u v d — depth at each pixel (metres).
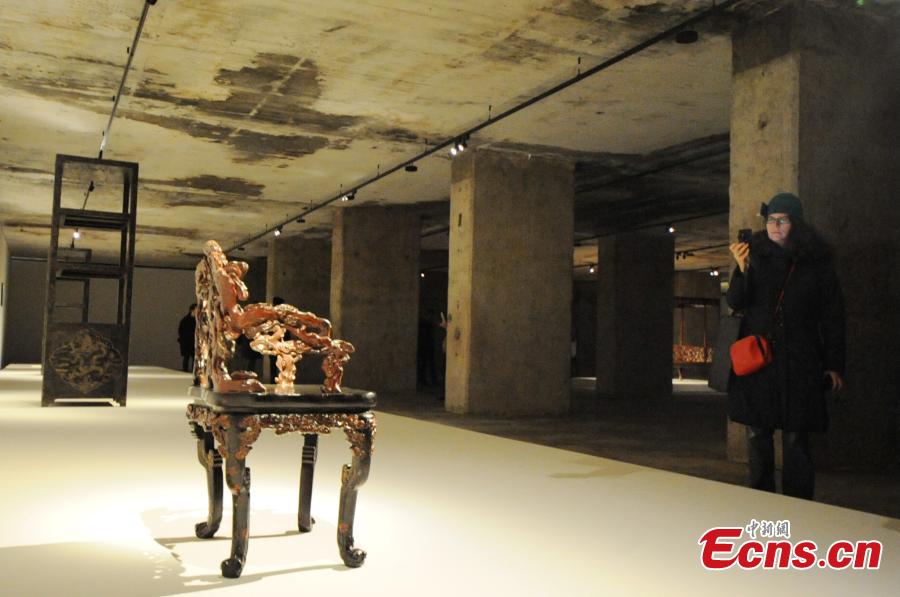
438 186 13.91
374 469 4.77
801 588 2.53
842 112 6.44
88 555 2.72
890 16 6.60
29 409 8.48
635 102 9.04
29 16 7.20
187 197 15.69
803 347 4.26
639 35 7.21
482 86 8.71
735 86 6.87
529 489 4.17
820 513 3.70
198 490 3.93
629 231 16.86
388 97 9.20
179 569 2.57
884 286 6.56
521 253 11.02
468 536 3.09
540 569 2.65
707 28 6.93
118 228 9.61
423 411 11.11
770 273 4.34
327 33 7.41
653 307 16.77
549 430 9.19
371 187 14.12
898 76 6.63
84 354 8.99
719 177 12.67
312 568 2.61
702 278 25.92
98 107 9.90
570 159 11.47
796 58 6.32
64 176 13.96
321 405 2.65
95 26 7.37
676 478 4.61
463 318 10.81
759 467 4.41
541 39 7.38
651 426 9.83
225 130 10.82
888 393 6.58
